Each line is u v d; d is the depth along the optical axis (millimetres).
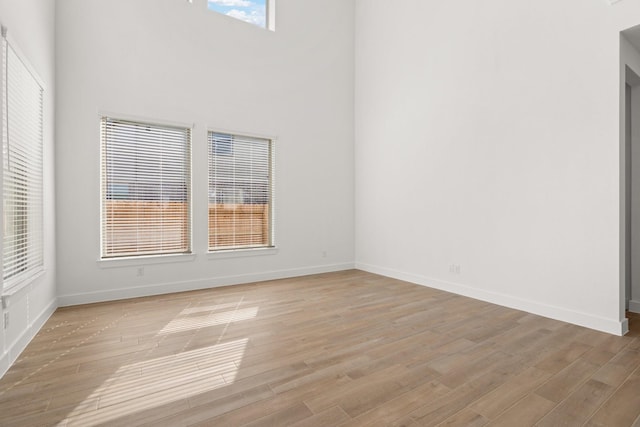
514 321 3273
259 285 4789
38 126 3068
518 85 3664
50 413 1787
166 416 1764
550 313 3383
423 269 4820
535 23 3512
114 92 3998
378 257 5633
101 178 3979
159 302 3904
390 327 3107
